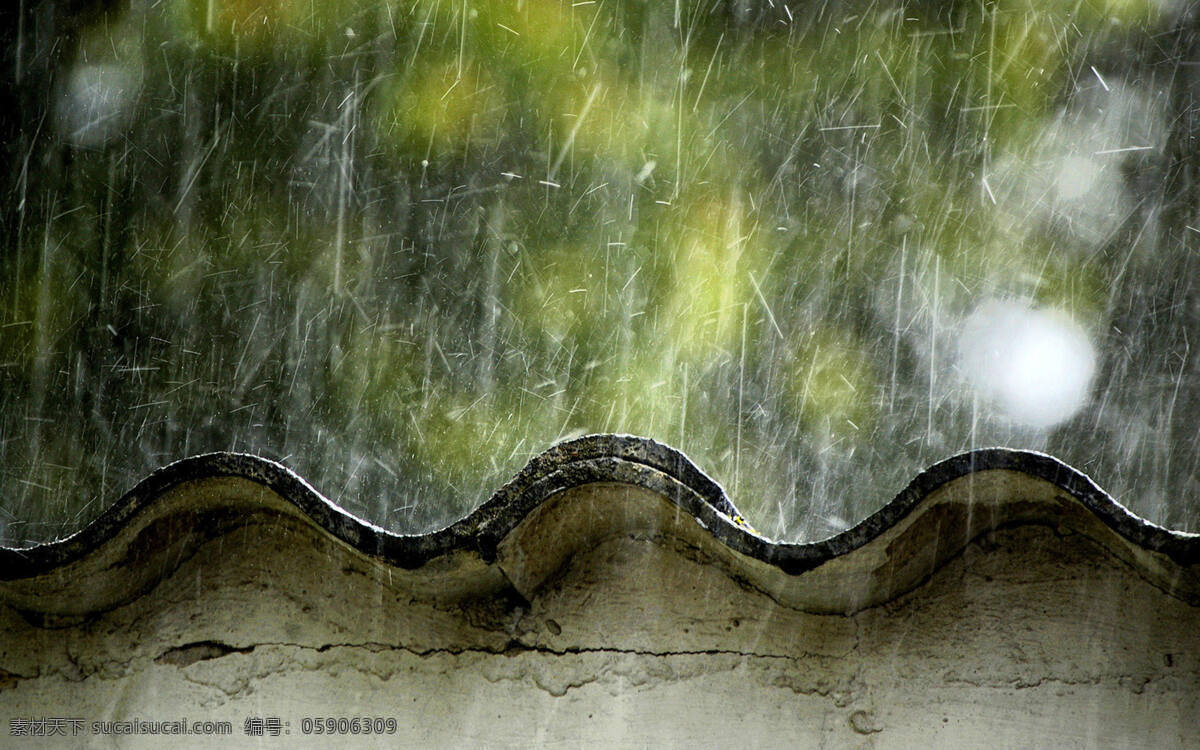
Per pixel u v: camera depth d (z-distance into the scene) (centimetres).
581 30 1215
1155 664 329
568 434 1116
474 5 1213
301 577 362
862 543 318
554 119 1203
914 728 332
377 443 1116
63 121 1178
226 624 362
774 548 322
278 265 1168
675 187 1194
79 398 1123
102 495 1091
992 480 323
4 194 1153
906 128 1198
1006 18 1201
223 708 356
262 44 1201
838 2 1219
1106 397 1114
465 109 1202
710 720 338
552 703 344
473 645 352
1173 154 1170
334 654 356
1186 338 1132
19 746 361
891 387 1131
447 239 1180
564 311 1162
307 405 1130
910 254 1172
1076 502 321
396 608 357
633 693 342
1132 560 332
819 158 1197
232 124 1191
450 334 1153
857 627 342
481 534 328
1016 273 1162
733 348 1145
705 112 1206
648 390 1132
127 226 1168
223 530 366
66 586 357
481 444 1119
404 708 350
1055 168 1185
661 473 331
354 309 1155
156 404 1126
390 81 1203
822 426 1116
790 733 335
